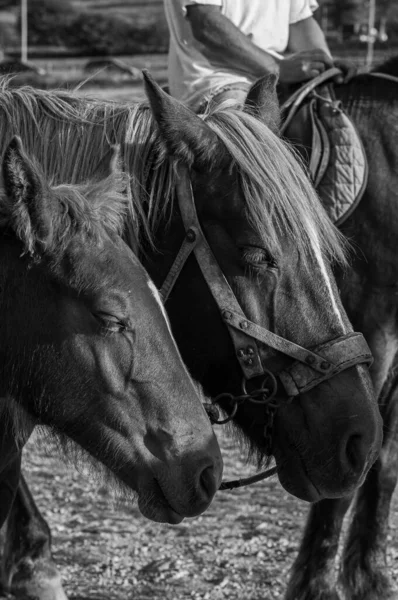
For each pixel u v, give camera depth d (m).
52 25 54.12
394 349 5.81
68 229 4.00
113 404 4.04
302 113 5.93
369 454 4.47
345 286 5.71
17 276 4.07
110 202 4.21
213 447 4.08
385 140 5.77
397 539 7.71
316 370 4.53
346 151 5.72
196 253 4.66
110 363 4.01
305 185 4.64
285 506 8.65
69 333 4.02
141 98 5.28
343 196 5.68
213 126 4.66
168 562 7.12
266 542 7.64
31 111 4.94
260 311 4.59
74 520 8.17
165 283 4.74
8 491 4.86
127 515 8.35
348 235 5.71
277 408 4.66
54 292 4.03
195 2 5.77
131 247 4.82
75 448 4.30
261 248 4.50
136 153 4.91
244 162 4.54
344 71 6.09
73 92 5.22
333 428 4.49
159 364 4.03
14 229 3.96
